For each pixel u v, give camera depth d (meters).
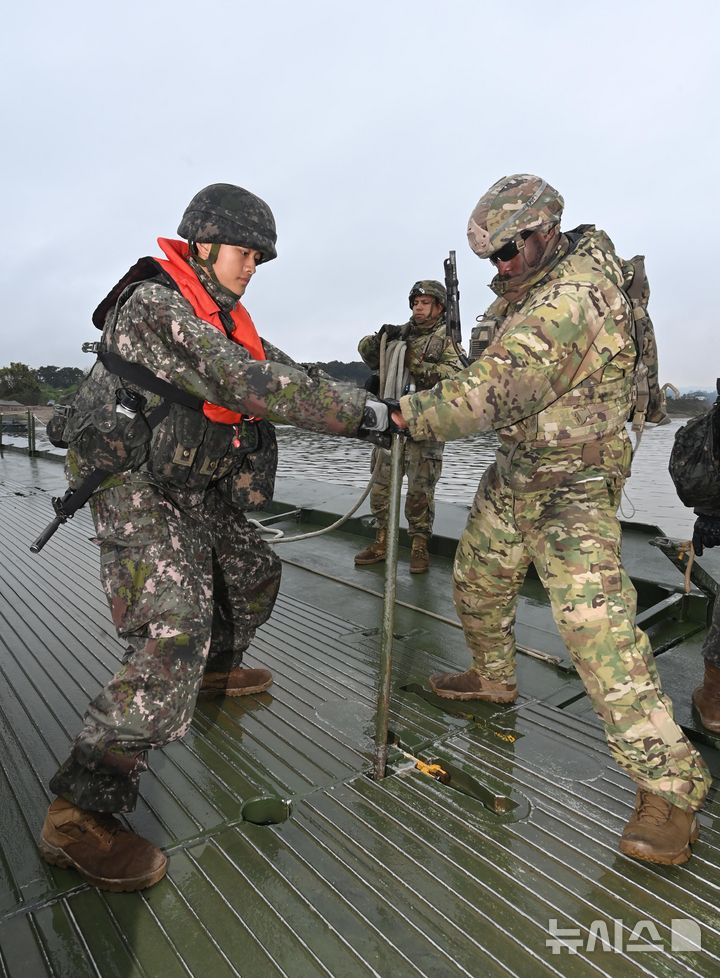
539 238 2.04
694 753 1.90
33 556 5.10
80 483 1.98
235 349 1.84
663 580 4.02
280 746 2.51
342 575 4.71
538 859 1.93
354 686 3.01
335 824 2.07
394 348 2.19
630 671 1.90
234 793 2.22
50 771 2.33
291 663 3.24
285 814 2.16
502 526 2.52
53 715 2.70
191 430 1.96
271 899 1.77
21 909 1.73
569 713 2.78
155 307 1.83
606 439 2.10
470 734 2.62
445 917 1.72
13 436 15.98
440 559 5.11
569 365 1.91
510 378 1.86
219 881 1.84
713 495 2.52
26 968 1.56
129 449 1.91
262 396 1.81
